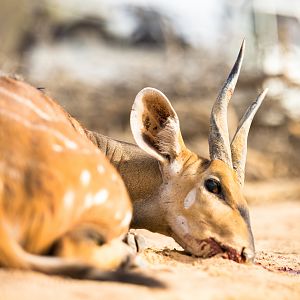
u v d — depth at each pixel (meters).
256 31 42.81
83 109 35.66
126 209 9.89
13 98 9.48
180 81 37.53
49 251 8.83
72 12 49.47
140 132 11.89
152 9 49.25
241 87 37.59
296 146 38.06
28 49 45.53
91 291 8.13
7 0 43.19
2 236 8.34
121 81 38.22
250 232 11.30
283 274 10.99
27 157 8.76
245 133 12.32
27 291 7.91
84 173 9.07
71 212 8.91
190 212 11.46
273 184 34.69
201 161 11.88
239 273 10.17
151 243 13.88
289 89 38.41
